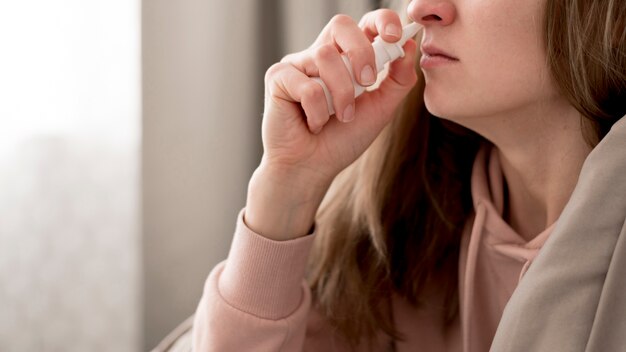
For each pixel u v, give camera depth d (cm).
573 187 96
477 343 104
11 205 182
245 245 100
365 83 92
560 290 81
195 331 104
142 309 182
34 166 181
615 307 79
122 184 181
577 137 94
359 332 110
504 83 90
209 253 180
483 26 89
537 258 84
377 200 110
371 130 98
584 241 82
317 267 112
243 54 176
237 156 178
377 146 110
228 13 175
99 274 185
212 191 179
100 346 185
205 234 180
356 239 111
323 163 98
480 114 92
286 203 99
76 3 178
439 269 110
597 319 79
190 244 180
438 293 110
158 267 181
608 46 89
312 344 110
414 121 109
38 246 184
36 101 180
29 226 183
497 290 102
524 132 94
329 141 98
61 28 179
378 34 96
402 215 111
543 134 94
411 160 110
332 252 111
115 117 180
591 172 84
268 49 179
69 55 179
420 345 110
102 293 185
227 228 181
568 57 89
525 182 99
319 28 175
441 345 109
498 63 90
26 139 181
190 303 182
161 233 180
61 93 180
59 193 182
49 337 185
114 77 179
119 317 184
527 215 102
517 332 82
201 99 176
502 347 83
